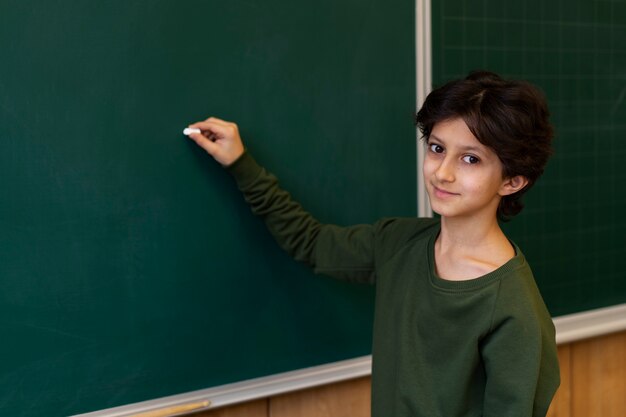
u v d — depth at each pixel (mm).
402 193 1548
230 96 1341
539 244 1724
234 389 1405
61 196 1221
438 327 1091
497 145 984
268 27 1363
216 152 1295
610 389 1897
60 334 1241
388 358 1165
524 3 1643
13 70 1166
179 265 1332
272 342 1443
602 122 1784
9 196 1183
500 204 1122
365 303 1549
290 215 1345
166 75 1279
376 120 1497
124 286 1285
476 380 1098
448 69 1562
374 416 1186
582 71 1740
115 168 1256
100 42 1223
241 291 1399
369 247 1303
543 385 1059
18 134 1180
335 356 1521
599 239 1812
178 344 1345
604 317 1837
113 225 1266
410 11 1506
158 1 1262
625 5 1785
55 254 1225
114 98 1242
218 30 1317
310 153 1434
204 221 1348
